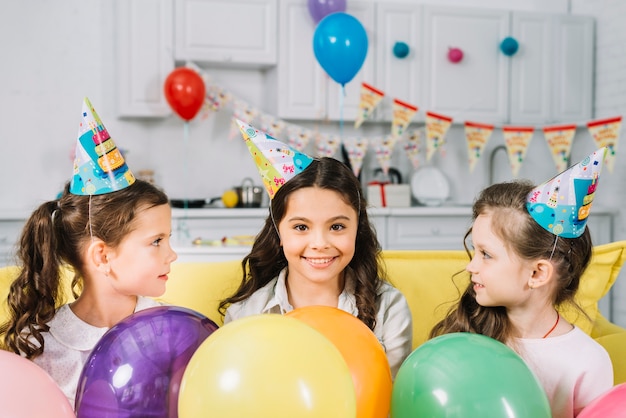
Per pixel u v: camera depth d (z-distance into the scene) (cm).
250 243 325
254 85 450
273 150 133
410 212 418
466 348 97
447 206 461
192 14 405
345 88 429
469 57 449
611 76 459
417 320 166
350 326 106
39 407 84
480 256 118
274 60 418
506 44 445
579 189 112
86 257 122
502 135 491
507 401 90
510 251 114
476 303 127
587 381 115
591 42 471
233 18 410
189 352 97
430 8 440
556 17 464
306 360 84
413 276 171
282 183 131
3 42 413
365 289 142
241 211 397
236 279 165
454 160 485
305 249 127
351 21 354
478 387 90
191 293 162
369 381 100
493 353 96
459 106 449
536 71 462
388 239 417
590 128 411
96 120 120
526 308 120
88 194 120
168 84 379
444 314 166
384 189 438
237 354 85
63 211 122
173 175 441
